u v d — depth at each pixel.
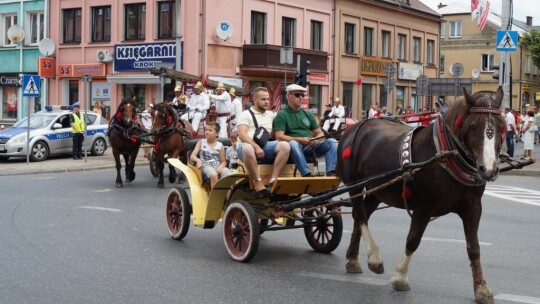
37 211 13.10
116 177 19.02
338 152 8.38
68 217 12.44
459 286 7.64
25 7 37.12
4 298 7.05
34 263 8.70
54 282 7.74
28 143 22.95
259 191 8.84
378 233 11.09
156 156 17.73
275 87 35.50
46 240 10.24
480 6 33.66
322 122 30.30
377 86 44.53
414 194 6.95
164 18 32.56
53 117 25.41
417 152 6.98
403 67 47.03
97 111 29.80
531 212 13.80
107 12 34.50
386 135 7.65
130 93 33.66
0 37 38.38
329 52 39.81
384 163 7.44
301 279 8.00
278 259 9.15
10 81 37.59
